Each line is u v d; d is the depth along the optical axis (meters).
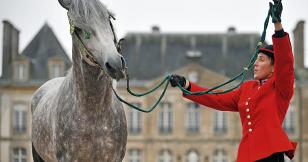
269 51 8.30
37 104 10.30
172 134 65.06
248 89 8.50
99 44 7.82
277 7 7.80
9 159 64.12
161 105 65.12
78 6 7.96
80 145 8.52
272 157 8.03
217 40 68.50
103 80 8.30
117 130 8.67
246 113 8.29
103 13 8.01
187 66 64.12
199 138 65.19
